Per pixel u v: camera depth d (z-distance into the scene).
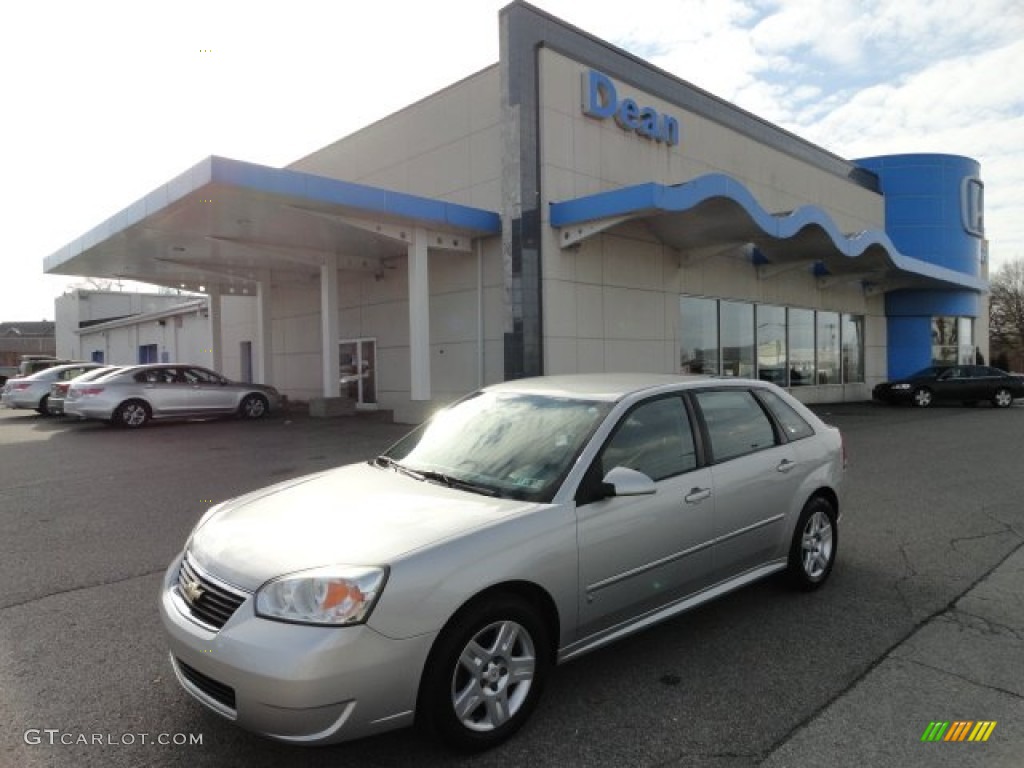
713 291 18.53
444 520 3.02
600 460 3.47
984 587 4.81
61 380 19.31
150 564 5.34
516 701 2.97
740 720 3.08
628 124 15.48
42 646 3.85
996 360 46.44
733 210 13.79
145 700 3.27
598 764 2.76
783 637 3.97
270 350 19.84
